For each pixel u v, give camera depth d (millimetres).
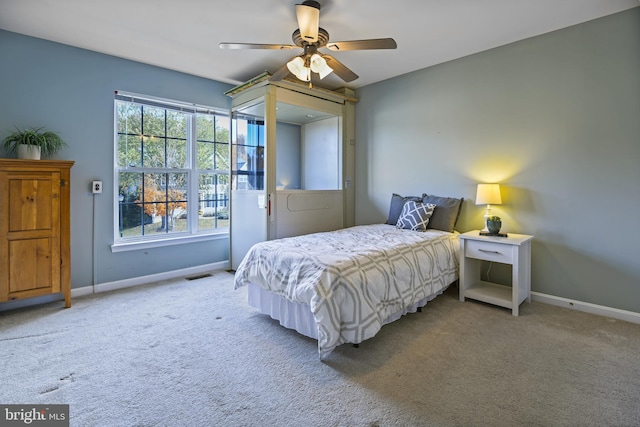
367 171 4512
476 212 3451
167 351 2121
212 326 2512
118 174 3529
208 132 4215
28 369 1896
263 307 2645
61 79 3111
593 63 2725
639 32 2514
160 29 2842
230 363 1980
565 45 2854
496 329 2455
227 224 4457
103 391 1695
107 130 3385
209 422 1479
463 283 3059
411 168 4000
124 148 3553
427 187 3854
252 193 3916
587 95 2760
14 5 2459
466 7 2508
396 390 1716
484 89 3354
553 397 1651
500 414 1528
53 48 3066
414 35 2969
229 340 2281
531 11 2572
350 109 4594
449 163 3650
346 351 2129
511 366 1940
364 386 1750
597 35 2697
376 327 2080
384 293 2242
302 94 3998
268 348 2170
